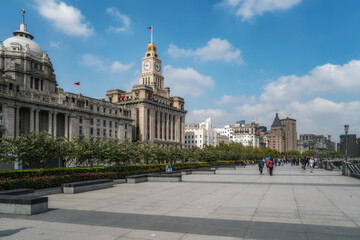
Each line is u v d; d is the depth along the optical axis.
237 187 25.39
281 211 14.40
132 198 18.95
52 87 95.25
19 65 85.25
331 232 10.62
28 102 81.88
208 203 16.81
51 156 30.66
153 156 65.44
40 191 20.88
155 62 156.12
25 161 28.06
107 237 10.03
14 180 20.45
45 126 90.00
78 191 21.94
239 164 98.88
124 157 44.66
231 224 11.79
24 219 12.84
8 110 76.56
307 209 14.91
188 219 12.71
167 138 150.38
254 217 13.07
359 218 12.87
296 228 11.17
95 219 12.78
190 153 80.56
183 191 22.59
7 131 75.62
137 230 10.92
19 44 90.44
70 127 94.25
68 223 12.07
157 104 141.25
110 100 144.12
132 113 135.00
